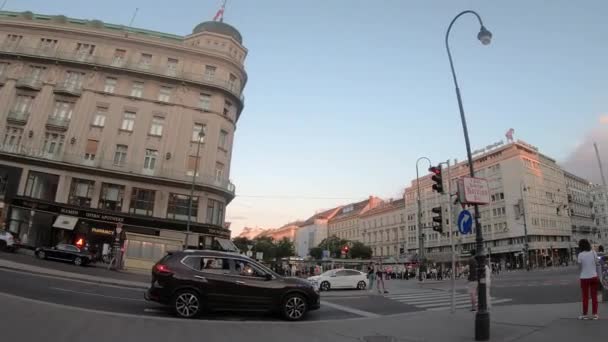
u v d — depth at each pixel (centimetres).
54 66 3947
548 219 7625
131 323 863
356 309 1439
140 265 3050
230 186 4212
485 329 782
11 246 3019
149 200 3766
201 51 4166
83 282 1697
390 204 10288
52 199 3666
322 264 5353
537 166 7781
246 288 1055
